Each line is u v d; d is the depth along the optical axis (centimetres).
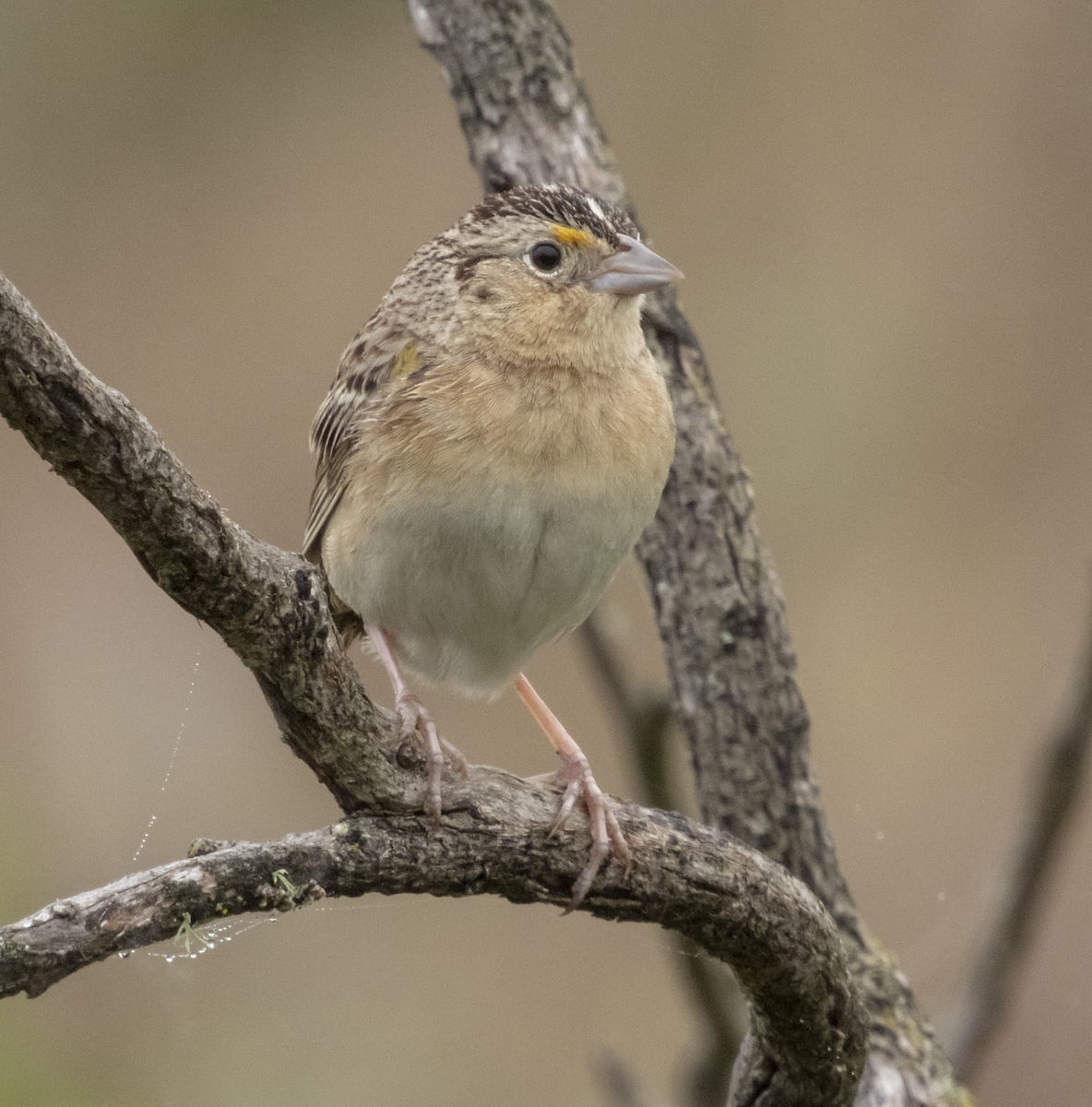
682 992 937
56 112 1295
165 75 1309
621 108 1309
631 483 656
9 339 380
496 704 1271
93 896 430
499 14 770
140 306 1283
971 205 1274
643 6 1326
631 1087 848
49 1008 1031
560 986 1178
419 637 698
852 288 1269
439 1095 1120
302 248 1299
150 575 437
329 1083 1115
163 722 1229
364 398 703
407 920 1188
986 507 1230
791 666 723
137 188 1299
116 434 401
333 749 496
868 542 1230
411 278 709
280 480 1259
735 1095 651
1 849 1115
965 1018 844
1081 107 1270
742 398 1256
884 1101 661
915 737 1186
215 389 1270
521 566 653
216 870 450
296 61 1322
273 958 1149
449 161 1311
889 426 1245
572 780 567
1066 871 1115
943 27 1302
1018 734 1170
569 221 672
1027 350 1245
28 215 1281
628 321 675
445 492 636
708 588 716
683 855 570
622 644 838
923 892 1138
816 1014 607
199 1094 1073
